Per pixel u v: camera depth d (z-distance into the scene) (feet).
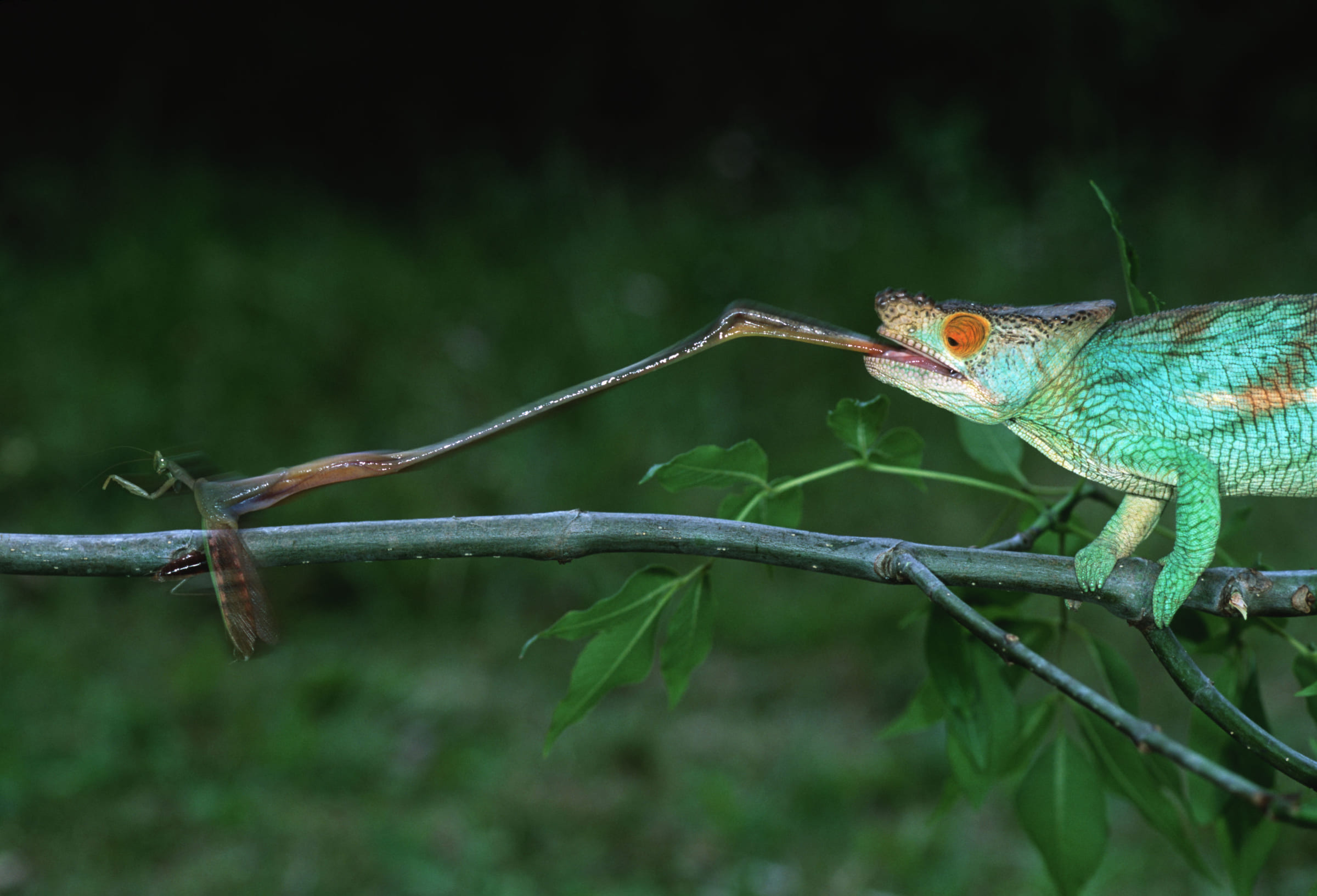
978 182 29.50
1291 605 4.45
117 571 4.37
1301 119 31.50
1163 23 32.30
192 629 17.62
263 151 32.09
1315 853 12.65
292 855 12.81
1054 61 32.86
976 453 6.02
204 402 20.59
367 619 18.17
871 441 5.16
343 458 4.27
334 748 14.71
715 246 25.93
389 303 23.04
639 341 22.49
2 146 27.86
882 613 17.80
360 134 33.32
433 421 20.84
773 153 31.32
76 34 31.42
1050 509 5.63
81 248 24.50
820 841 13.16
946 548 4.59
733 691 16.44
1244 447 4.81
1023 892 12.19
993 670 5.85
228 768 14.33
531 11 34.68
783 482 5.13
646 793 14.06
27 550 4.36
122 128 28.68
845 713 15.85
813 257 26.04
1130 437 4.86
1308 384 4.79
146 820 13.34
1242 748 5.64
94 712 15.12
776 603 18.20
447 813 13.61
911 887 12.32
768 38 36.04
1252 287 25.26
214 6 32.45
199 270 22.79
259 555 4.36
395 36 33.99
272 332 21.99
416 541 4.42
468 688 16.29
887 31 35.76
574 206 27.71
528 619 18.22
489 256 25.94
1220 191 28.89
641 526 4.47
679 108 35.65
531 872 12.62
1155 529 4.95
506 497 19.66
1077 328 4.87
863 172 30.81
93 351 21.22
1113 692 5.82
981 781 5.84
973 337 4.85
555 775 14.42
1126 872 12.32
